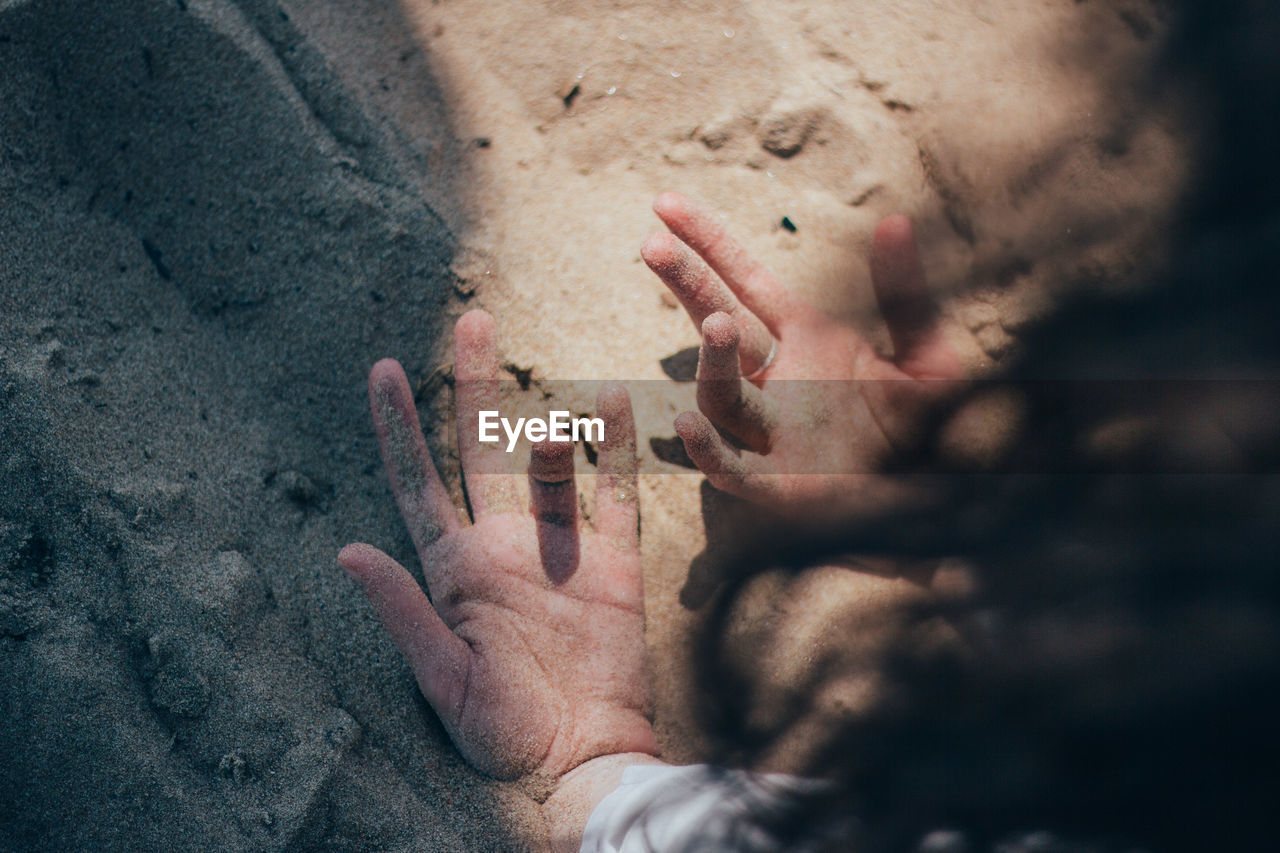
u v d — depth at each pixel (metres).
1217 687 0.42
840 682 0.64
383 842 0.64
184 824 0.63
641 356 0.71
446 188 0.72
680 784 0.61
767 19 0.75
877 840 0.52
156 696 0.65
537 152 0.73
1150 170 0.68
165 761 0.64
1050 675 0.49
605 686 0.65
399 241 0.71
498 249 0.72
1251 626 0.43
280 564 0.68
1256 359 0.47
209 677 0.65
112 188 0.71
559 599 0.66
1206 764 0.42
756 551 0.67
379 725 0.66
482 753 0.64
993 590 0.52
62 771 0.63
